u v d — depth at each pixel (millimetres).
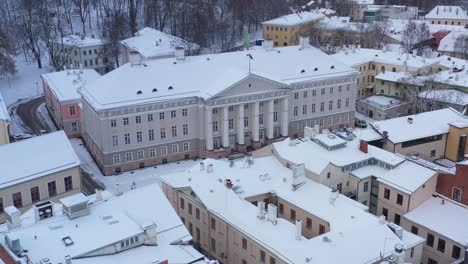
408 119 108500
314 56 144500
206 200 80938
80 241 60781
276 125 134250
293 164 88875
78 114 139375
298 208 80062
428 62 171500
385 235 71312
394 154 92000
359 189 88062
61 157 91312
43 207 66000
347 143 96125
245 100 125562
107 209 68250
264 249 70125
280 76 134875
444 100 140250
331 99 142500
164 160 124750
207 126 123625
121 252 61969
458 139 107188
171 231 67500
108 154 117062
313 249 67812
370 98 163500
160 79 123500
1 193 82938
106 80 121312
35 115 159875
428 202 84125
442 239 77188
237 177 87375
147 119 119625
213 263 62844
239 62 134625
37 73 195500
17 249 57688
